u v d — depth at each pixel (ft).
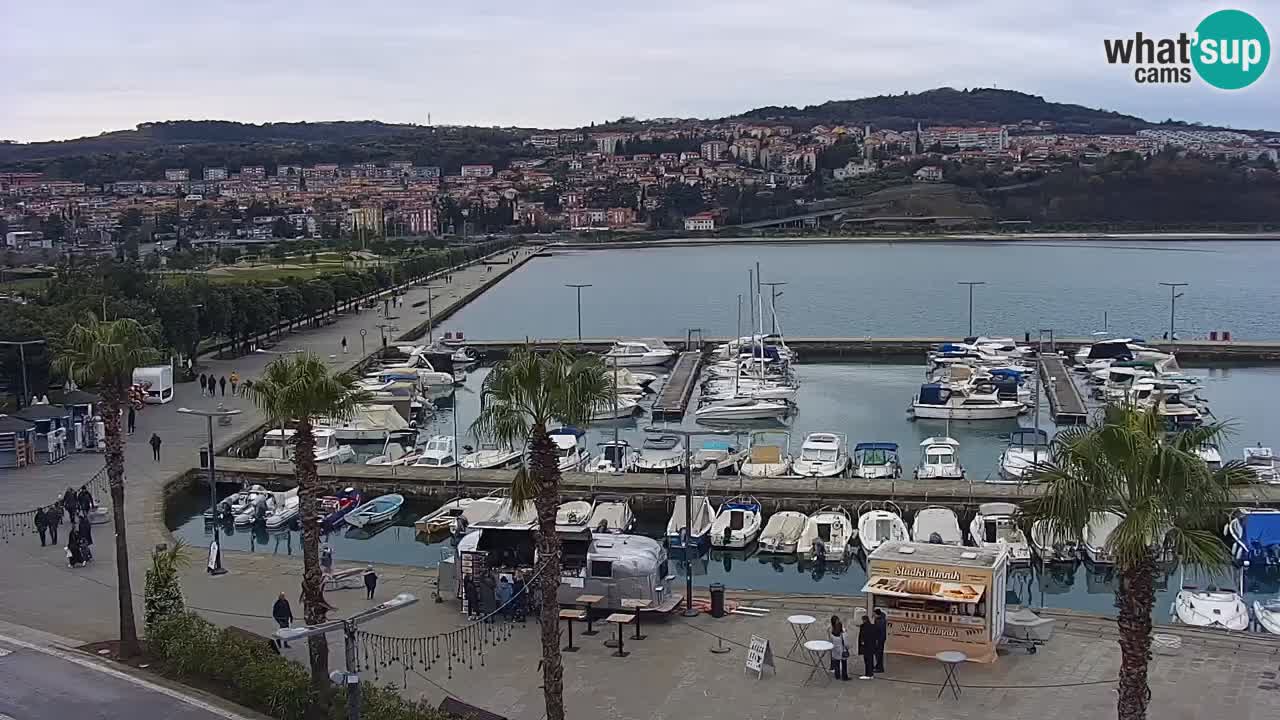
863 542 199.52
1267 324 580.30
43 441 240.73
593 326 608.60
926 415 337.52
